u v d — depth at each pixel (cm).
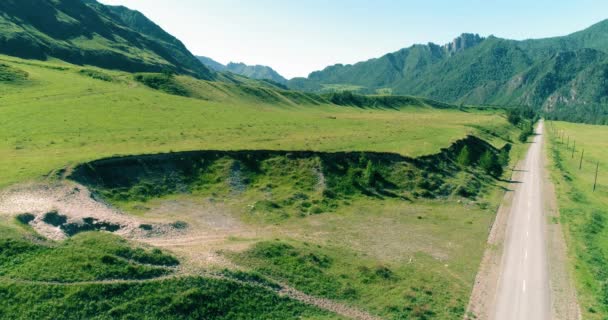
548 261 5647
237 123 11062
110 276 3800
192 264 4281
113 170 6656
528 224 7212
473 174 10275
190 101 13325
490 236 6525
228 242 5072
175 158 7531
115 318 3412
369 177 8200
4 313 3222
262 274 4428
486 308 4388
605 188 10656
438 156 10194
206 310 3728
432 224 6900
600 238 6669
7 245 3888
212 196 6938
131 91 13075
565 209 8175
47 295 3434
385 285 4678
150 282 3834
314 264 4878
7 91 10894
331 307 4162
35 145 7300
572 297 4681
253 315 3844
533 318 4238
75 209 5081
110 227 4956
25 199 4934
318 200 7325
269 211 6650
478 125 18900
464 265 5400
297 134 10525
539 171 12319
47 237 4266
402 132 12562
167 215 5947
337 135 10888
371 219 6894
